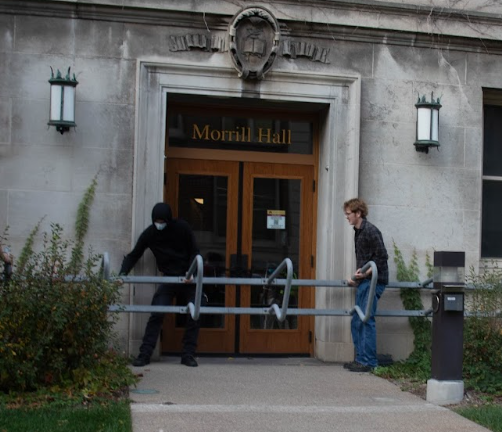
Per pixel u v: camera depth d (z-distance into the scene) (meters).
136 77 8.30
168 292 8.08
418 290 8.93
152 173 8.33
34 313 6.21
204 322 8.98
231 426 5.66
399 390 7.29
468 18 9.17
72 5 8.17
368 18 8.88
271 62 8.54
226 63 8.52
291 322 9.20
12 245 8.04
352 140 8.80
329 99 8.80
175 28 8.43
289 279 7.46
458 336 6.85
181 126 8.94
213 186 9.02
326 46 8.82
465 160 9.22
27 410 5.79
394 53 9.04
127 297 8.27
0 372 6.07
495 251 9.66
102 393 6.41
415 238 9.01
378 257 8.15
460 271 6.87
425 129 8.90
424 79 9.12
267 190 9.14
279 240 9.14
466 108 9.25
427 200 9.07
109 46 8.30
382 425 5.89
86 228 8.19
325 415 6.13
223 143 9.04
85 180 8.23
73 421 5.49
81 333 6.43
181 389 6.91
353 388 7.29
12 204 8.07
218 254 9.01
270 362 8.73
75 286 6.52
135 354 8.23
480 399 6.89
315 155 9.22
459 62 9.25
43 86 8.17
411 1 9.07
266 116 9.16
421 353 8.74
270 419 5.93
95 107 8.27
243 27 8.47
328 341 8.77
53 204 8.15
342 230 8.79
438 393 6.73
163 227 7.90
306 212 9.20
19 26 8.14
